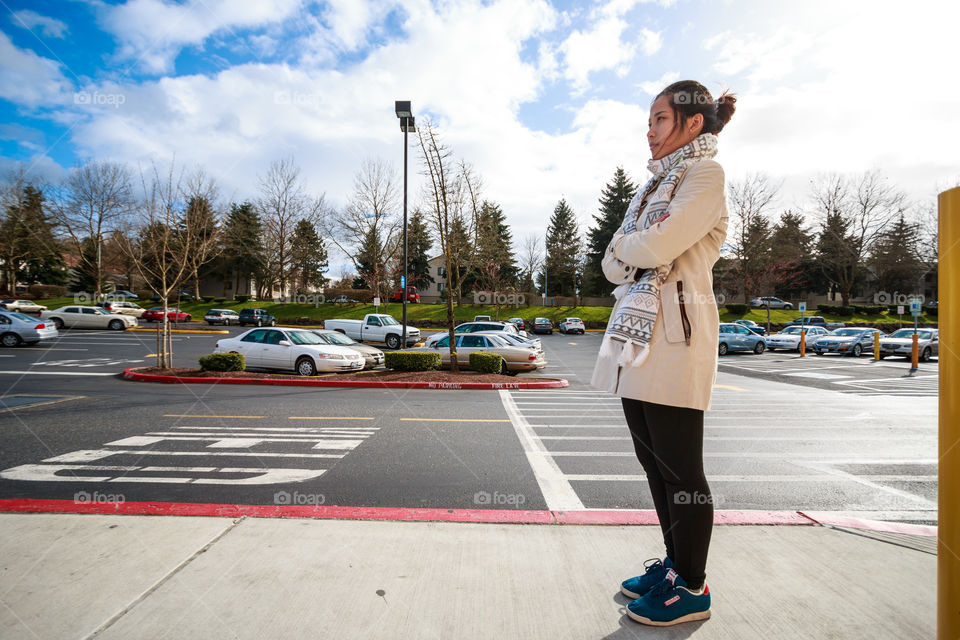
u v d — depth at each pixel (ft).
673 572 5.75
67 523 8.63
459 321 139.44
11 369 43.29
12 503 9.54
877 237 151.64
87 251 139.74
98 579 6.63
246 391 32.53
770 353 83.41
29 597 6.17
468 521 9.04
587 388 37.06
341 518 9.11
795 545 8.05
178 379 36.78
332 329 87.25
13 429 19.33
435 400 29.48
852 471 14.53
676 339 5.14
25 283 166.61
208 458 15.12
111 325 99.30
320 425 20.79
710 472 14.35
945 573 3.94
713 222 5.04
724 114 5.72
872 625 5.62
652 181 5.80
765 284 153.28
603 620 5.74
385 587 6.49
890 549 7.88
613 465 14.87
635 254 5.18
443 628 5.56
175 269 43.60
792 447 17.72
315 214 143.43
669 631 5.49
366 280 141.38
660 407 5.26
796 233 161.07
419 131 40.37
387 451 16.31
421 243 165.07
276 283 170.30
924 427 21.66
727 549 7.86
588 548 7.84
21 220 120.47
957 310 3.84
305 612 5.87
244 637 5.37
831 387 38.55
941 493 4.00
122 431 19.07
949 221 3.89
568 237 178.70
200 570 6.91
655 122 5.80
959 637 3.82
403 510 9.64
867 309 153.07
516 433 19.69
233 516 9.12
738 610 5.94
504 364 48.65
